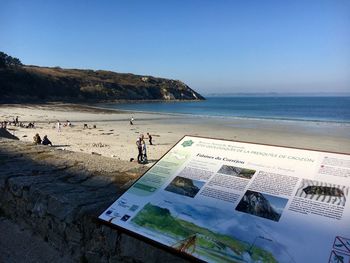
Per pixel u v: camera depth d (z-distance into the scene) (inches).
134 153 983.6
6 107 3464.6
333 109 4229.8
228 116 2952.8
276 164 129.0
